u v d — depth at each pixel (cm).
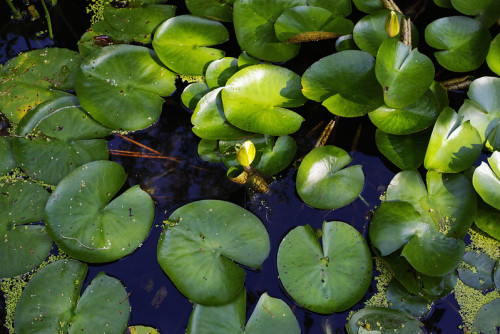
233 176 163
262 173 163
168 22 175
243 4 174
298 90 168
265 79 167
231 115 164
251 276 158
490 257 159
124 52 173
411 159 164
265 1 174
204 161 168
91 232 159
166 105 173
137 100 170
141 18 180
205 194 165
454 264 155
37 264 159
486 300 156
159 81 173
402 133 164
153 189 165
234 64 172
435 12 183
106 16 179
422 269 154
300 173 162
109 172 164
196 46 175
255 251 158
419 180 162
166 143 170
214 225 159
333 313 155
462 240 157
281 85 167
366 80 166
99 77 170
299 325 154
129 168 167
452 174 162
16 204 162
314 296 155
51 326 154
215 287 155
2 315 157
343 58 167
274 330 153
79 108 170
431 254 156
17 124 170
